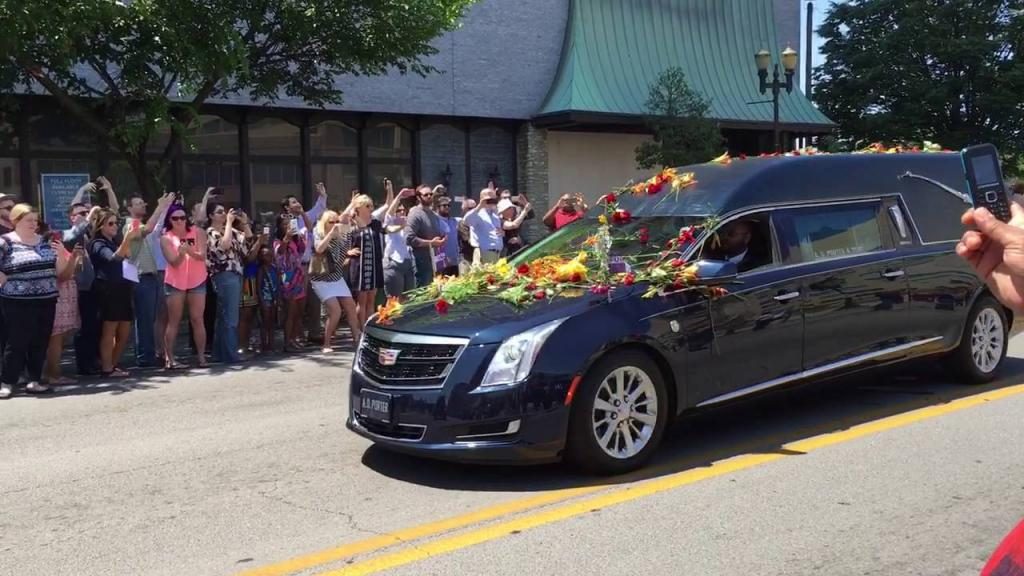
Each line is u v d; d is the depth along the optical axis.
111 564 4.58
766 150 24.38
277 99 15.67
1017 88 27.34
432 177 20.06
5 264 9.03
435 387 5.53
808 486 5.48
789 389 6.65
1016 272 1.80
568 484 5.64
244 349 11.88
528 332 5.49
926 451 6.16
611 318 5.70
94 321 10.38
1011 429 6.66
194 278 10.70
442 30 16.02
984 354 8.12
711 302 6.14
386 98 18.95
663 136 19.67
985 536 4.65
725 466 5.94
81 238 10.32
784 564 4.33
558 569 4.32
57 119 15.66
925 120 28.08
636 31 21.69
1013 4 27.19
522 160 21.11
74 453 6.85
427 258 13.02
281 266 11.79
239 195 17.70
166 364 10.66
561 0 21.27
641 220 6.86
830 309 6.81
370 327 6.20
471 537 4.78
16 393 9.36
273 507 5.39
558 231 7.50
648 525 4.88
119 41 12.12
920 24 27.27
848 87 28.55
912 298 7.40
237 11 12.45
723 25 23.12
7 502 5.66
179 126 12.31
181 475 6.14
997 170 2.13
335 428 7.39
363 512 5.25
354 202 12.05
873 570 4.25
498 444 5.40
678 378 5.98
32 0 10.25
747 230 6.64
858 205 7.30
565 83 20.56
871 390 8.13
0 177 15.22
